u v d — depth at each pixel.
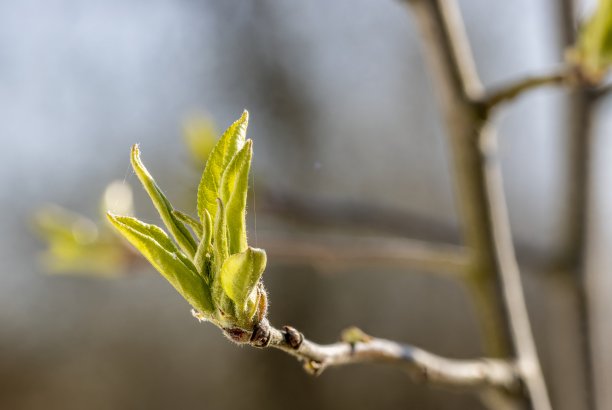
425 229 0.39
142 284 1.38
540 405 0.29
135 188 1.18
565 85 0.28
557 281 0.38
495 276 0.30
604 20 0.27
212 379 1.33
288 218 0.39
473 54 1.41
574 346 0.37
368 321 1.35
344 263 0.33
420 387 1.26
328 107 1.43
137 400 1.34
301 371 1.30
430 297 1.35
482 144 0.30
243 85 1.45
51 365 1.35
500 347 0.30
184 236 0.20
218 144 0.20
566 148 0.38
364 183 1.40
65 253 0.36
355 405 1.27
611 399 0.41
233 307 0.19
